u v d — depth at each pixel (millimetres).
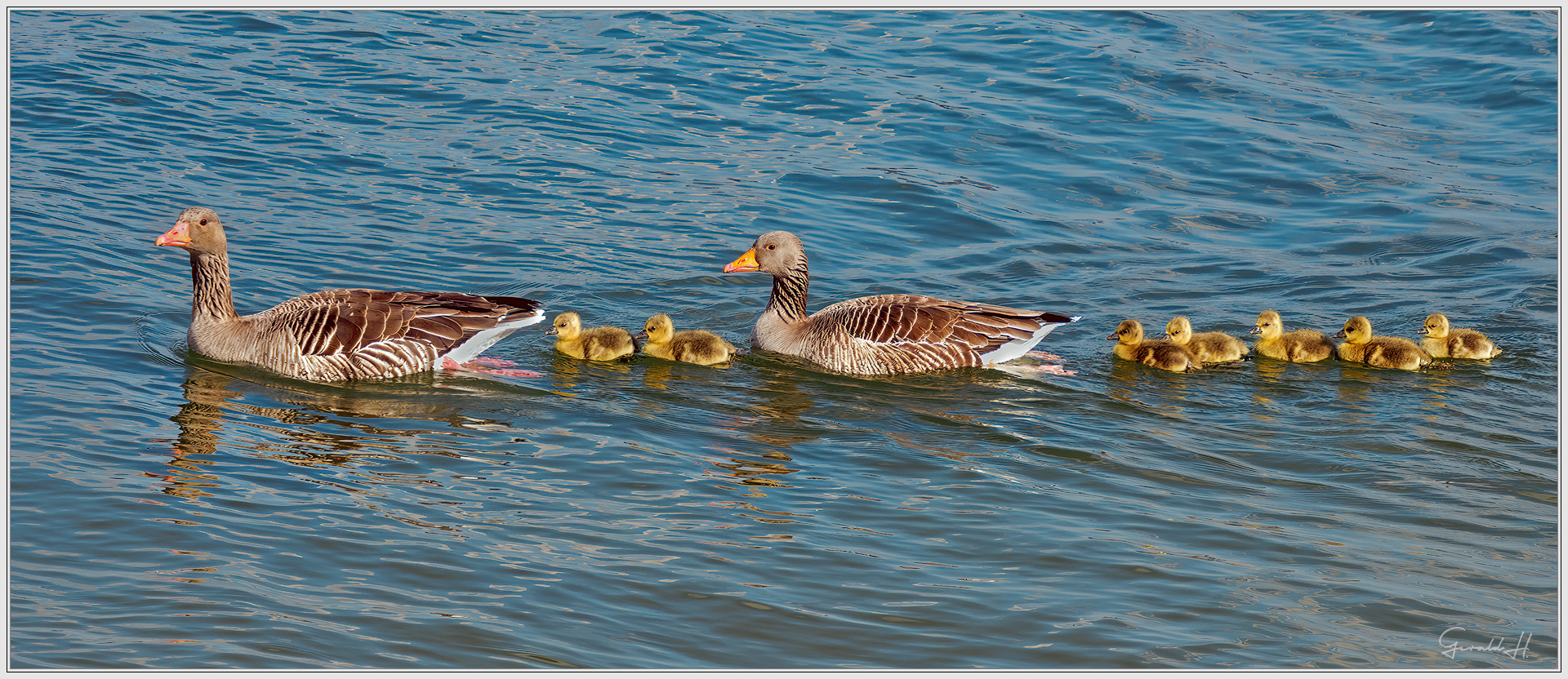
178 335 17531
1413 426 15469
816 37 34312
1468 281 21266
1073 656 10297
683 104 28984
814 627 10648
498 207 23234
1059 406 16141
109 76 28406
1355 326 17797
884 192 24828
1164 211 24578
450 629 10367
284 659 9836
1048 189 25453
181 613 10391
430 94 28781
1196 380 17219
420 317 16703
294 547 11562
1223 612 11000
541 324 19047
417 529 12031
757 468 13812
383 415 15070
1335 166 26859
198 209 16500
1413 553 12156
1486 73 32219
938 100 29906
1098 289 21047
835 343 17484
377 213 22594
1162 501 13219
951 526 12516
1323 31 36375
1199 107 30078
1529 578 11703
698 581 11266
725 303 20219
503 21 34375
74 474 12766
